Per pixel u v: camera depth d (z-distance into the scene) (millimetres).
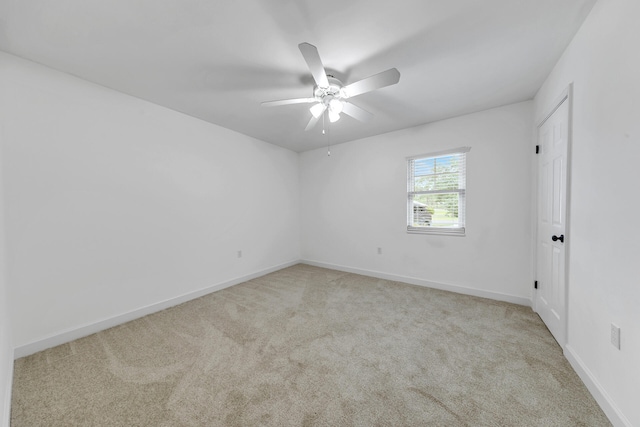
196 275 3016
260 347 1925
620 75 1183
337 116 2260
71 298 2062
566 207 1716
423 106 2701
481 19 1464
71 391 1477
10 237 1770
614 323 1229
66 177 2035
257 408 1342
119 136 2340
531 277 2590
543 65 1934
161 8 1367
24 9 1354
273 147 4172
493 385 1490
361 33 1573
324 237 4410
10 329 1719
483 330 2135
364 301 2824
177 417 1291
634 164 1095
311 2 1329
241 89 2291
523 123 2609
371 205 3814
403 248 3527
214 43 1667
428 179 3322
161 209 2674
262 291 3197
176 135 2797
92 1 1312
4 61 1758
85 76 2072
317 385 1513
